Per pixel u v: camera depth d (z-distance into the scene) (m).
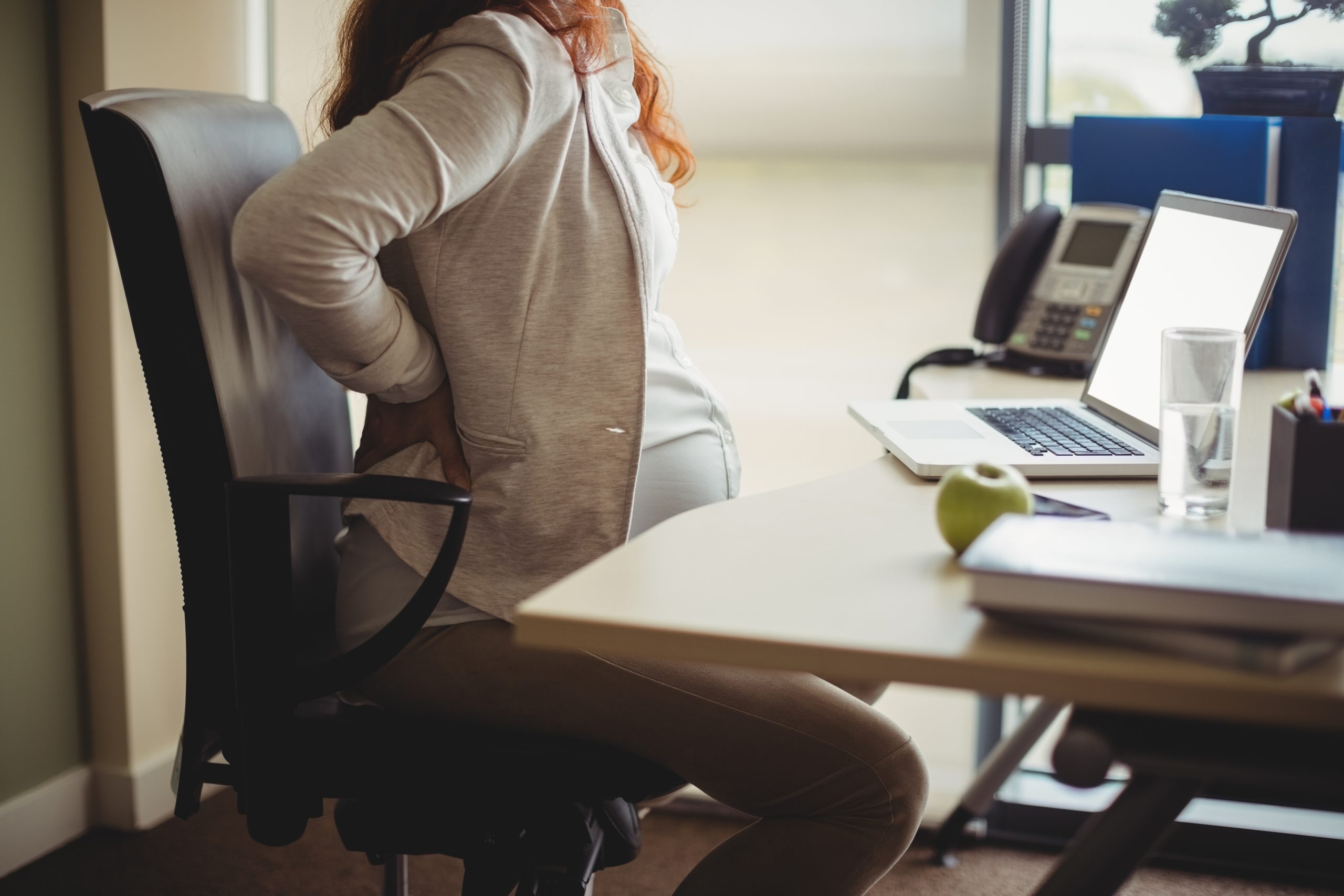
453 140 0.96
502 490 1.05
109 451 1.87
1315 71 1.62
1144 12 1.82
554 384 1.05
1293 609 0.60
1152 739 0.65
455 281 1.05
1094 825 0.70
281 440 1.14
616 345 1.06
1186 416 0.94
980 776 1.85
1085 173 1.72
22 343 1.79
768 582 0.77
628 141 1.26
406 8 1.11
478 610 1.04
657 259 1.18
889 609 0.71
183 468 1.03
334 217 0.92
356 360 1.03
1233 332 0.94
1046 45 1.85
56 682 1.90
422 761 1.01
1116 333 1.38
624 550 0.85
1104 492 1.05
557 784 1.00
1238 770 0.63
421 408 1.10
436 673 1.03
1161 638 0.63
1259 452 1.20
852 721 1.01
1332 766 0.63
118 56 1.78
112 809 1.97
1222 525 0.93
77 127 1.80
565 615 0.70
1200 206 1.28
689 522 0.93
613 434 1.05
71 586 1.91
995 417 1.33
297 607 1.18
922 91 1.86
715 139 1.93
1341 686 0.59
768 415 1.99
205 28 1.93
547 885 1.08
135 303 1.00
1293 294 1.65
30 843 1.87
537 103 1.02
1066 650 0.64
